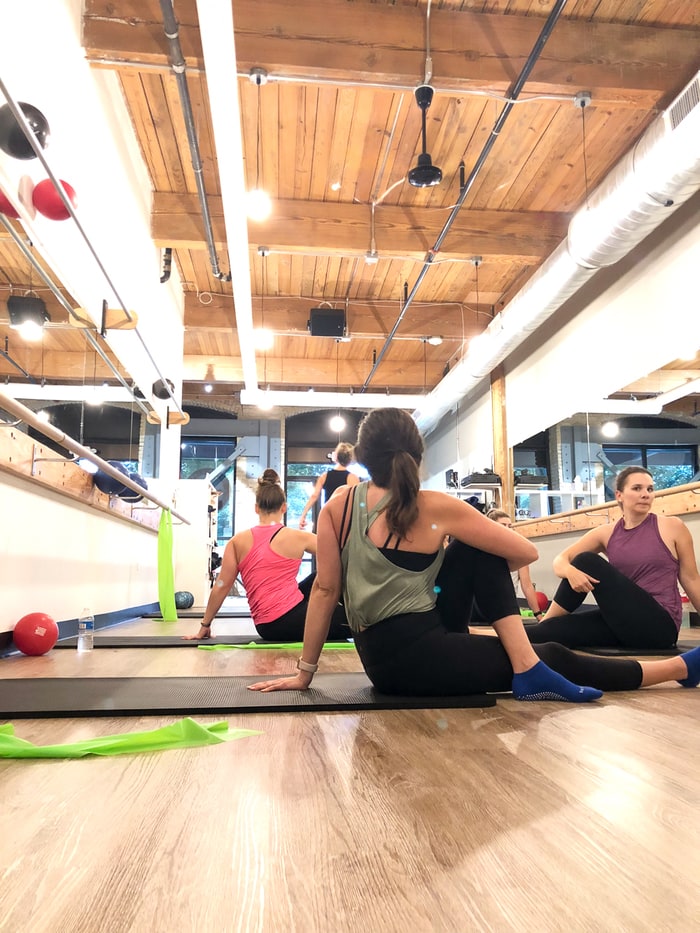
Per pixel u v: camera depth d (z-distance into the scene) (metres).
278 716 1.48
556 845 0.75
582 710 1.52
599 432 5.69
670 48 3.78
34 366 3.50
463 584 1.70
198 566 7.37
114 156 4.05
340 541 1.68
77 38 3.29
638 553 2.88
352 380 9.77
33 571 3.15
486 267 6.73
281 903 0.62
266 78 3.54
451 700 1.59
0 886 0.66
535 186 5.24
